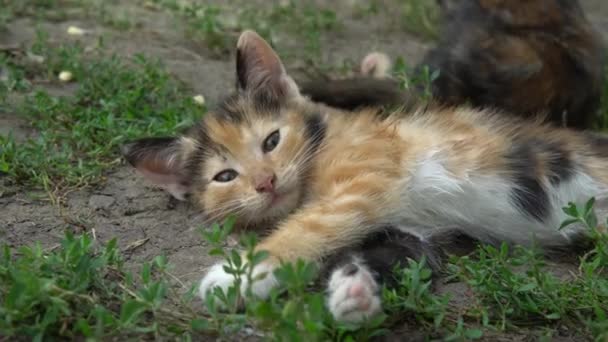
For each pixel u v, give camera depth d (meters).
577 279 4.33
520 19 6.85
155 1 10.09
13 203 5.25
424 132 5.03
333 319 3.62
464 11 7.15
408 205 4.75
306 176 4.91
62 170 5.56
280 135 5.03
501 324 3.92
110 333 3.57
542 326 3.93
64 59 7.39
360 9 10.59
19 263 3.88
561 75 6.68
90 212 5.25
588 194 5.03
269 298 3.85
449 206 4.88
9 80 6.82
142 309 3.57
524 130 5.23
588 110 6.97
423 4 10.51
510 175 4.93
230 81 7.75
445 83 6.79
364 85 6.92
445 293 4.21
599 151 5.19
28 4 9.44
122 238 4.93
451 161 4.88
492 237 5.00
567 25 6.90
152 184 5.64
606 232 4.75
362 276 4.01
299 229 4.38
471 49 6.80
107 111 6.36
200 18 9.38
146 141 5.23
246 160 4.93
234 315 3.56
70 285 3.75
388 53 9.12
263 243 4.38
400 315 3.90
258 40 5.30
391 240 4.60
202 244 4.89
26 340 3.60
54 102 6.35
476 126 5.20
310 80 7.56
